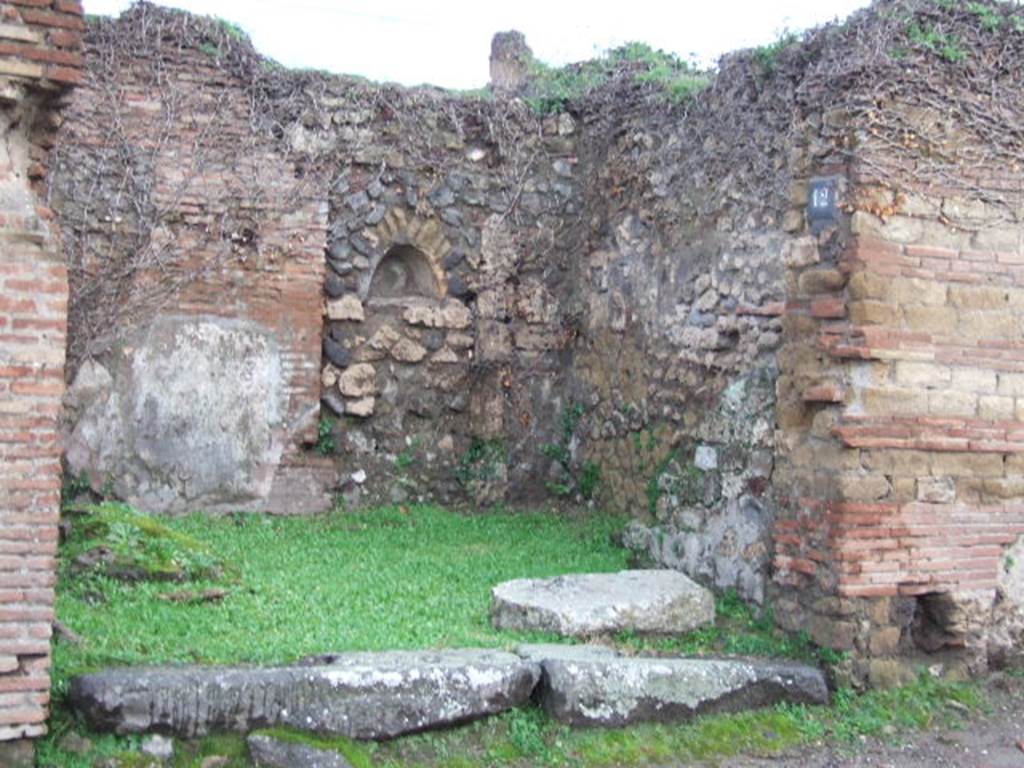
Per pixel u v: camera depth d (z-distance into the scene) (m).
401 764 5.61
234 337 9.98
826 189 7.07
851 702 6.70
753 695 6.50
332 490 10.38
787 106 7.73
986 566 7.15
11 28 4.94
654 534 8.84
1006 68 7.22
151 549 7.35
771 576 7.42
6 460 4.92
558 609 6.99
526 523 10.17
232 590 7.21
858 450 6.86
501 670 6.00
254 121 10.05
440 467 10.91
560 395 11.17
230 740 5.46
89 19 9.57
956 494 7.07
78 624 6.19
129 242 9.65
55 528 5.00
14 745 4.96
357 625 6.77
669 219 9.28
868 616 6.86
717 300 8.47
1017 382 7.22
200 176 9.88
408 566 8.37
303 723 5.56
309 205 10.24
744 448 7.89
